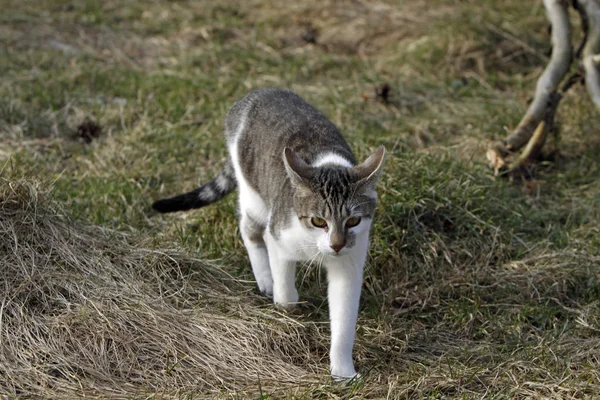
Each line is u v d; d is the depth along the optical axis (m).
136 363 4.88
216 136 8.16
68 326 4.96
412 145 8.05
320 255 5.17
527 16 10.77
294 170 4.97
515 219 6.81
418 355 5.36
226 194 6.67
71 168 7.69
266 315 5.46
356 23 11.00
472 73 9.68
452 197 6.70
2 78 9.12
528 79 9.58
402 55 10.02
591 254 6.43
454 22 10.31
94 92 9.09
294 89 9.21
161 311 5.27
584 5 7.96
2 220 5.52
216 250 6.42
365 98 8.99
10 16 10.64
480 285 6.16
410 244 6.39
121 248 5.85
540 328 5.69
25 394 4.52
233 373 4.94
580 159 8.03
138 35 10.69
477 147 7.90
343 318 5.10
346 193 4.96
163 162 7.82
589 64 7.71
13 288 5.16
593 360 5.17
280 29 10.92
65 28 10.64
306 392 4.71
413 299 6.05
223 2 11.70
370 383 4.93
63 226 5.77
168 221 6.91
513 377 4.93
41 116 8.51
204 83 9.24
